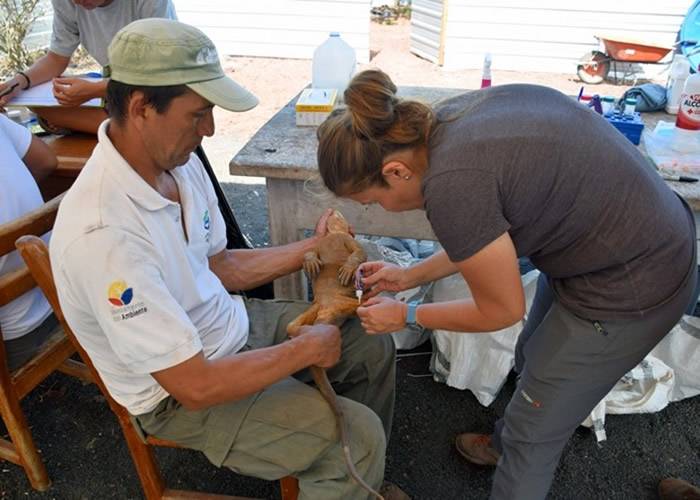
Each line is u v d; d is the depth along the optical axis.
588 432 2.08
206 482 1.91
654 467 1.97
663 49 5.61
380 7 11.23
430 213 1.08
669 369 2.09
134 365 1.18
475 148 1.03
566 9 6.18
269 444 1.34
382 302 1.42
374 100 1.03
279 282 2.31
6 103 2.25
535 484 1.46
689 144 1.98
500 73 6.54
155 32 1.12
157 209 1.24
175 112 1.15
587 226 1.13
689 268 1.25
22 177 1.70
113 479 1.91
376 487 1.39
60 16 2.50
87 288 1.13
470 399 2.23
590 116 1.16
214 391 1.22
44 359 1.75
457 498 1.86
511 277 1.09
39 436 2.06
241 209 3.65
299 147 2.04
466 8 6.42
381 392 1.71
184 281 1.35
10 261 1.62
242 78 6.38
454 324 1.28
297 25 6.96
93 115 2.27
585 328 1.26
